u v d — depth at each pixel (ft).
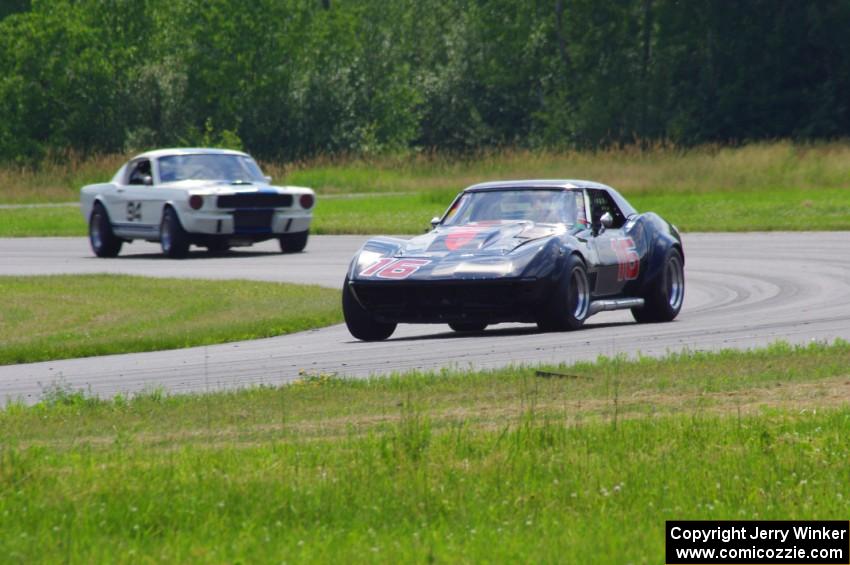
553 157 558.97
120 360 146.72
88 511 68.74
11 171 600.80
